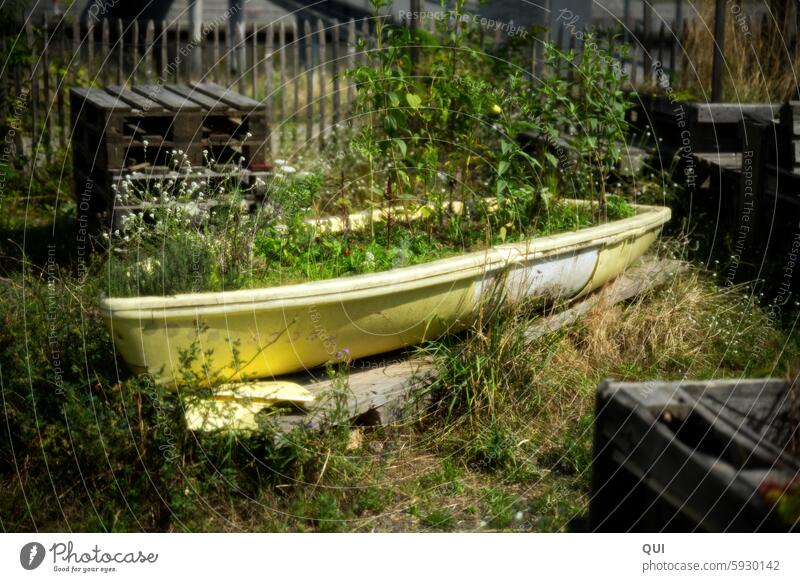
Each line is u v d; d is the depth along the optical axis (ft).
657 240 20.57
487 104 18.04
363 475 12.66
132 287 12.41
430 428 13.75
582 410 14.57
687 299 17.94
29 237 21.01
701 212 23.32
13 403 12.34
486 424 13.71
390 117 17.17
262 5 43.50
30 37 27.66
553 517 12.07
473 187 20.18
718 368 16.43
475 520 12.17
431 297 13.75
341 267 14.47
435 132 18.54
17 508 11.53
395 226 17.13
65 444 11.56
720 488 8.07
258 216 15.72
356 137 21.63
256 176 18.65
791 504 8.14
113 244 17.20
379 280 12.96
